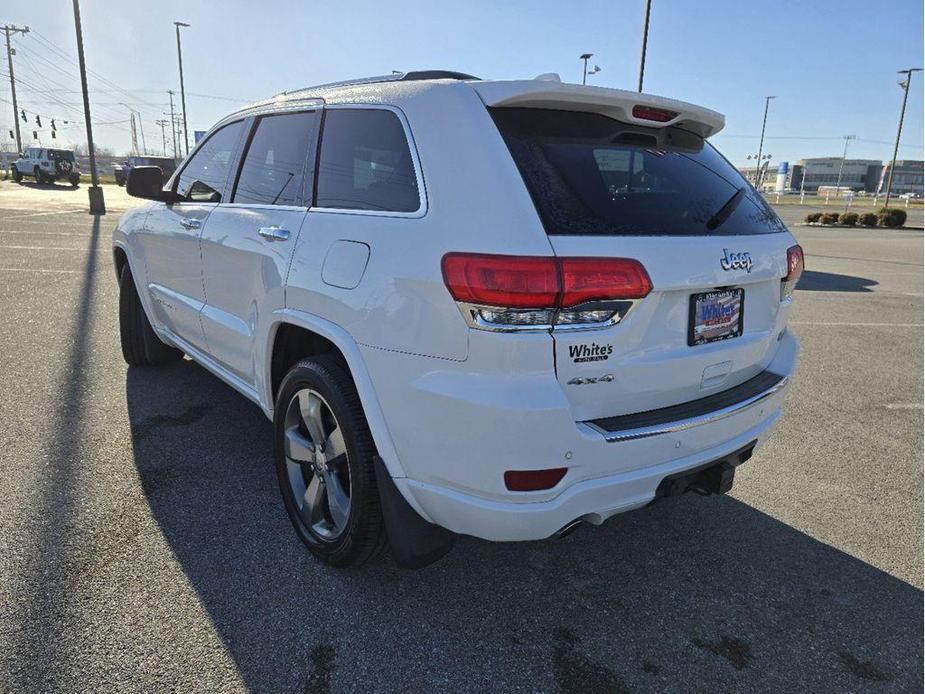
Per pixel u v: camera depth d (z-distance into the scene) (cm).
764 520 322
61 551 269
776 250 261
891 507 337
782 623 248
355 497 241
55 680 204
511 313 190
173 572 259
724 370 247
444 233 204
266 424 403
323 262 245
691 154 264
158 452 361
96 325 621
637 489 218
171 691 203
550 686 213
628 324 205
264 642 226
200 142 394
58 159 3722
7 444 363
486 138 211
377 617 241
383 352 218
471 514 209
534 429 193
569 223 200
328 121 276
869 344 696
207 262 342
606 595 260
